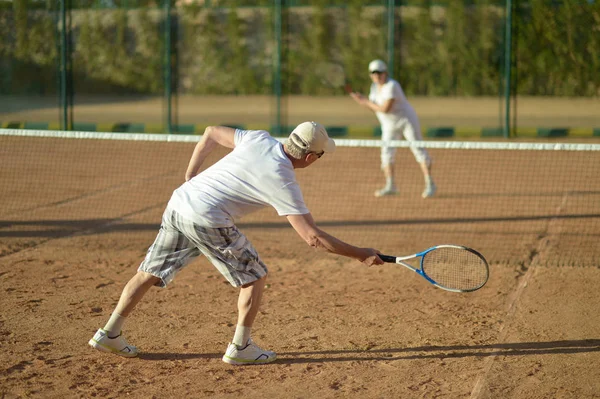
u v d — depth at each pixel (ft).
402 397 14.16
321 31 88.63
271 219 30.83
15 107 70.28
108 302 19.89
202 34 90.17
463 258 24.02
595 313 19.02
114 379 14.93
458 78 82.69
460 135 60.59
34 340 17.02
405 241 26.89
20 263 23.66
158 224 29.63
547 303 19.85
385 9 84.58
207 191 14.69
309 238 14.16
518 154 49.83
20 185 37.88
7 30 69.26
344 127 61.67
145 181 39.37
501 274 22.50
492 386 14.62
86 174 41.39
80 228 28.81
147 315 18.84
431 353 16.42
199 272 22.86
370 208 32.83
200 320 18.51
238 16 89.15
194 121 70.59
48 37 68.54
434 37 82.74
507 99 59.31
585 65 65.10
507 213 31.53
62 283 21.59
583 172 42.32
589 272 22.75
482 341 17.13
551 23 64.28
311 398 14.12
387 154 35.09
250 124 67.41
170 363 15.81
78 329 17.80
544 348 16.69
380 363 15.85
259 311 19.22
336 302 20.03
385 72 33.78
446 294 20.66
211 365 15.71
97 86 86.63
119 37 85.51
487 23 80.94
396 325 18.21
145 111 77.25
